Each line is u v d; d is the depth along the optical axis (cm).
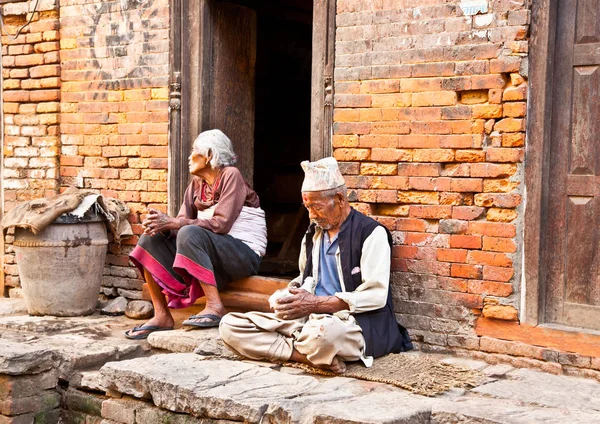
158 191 629
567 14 467
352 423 358
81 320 606
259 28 780
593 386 429
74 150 672
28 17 684
